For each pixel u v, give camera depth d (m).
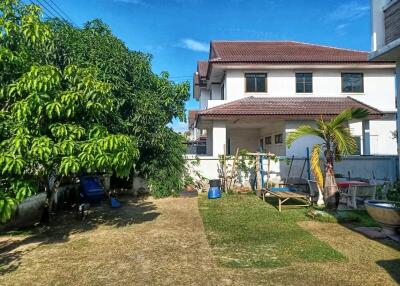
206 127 21.19
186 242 7.26
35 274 5.57
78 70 7.32
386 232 7.33
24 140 6.10
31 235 8.02
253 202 12.41
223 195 14.23
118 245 7.11
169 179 14.20
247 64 19.22
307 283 5.03
